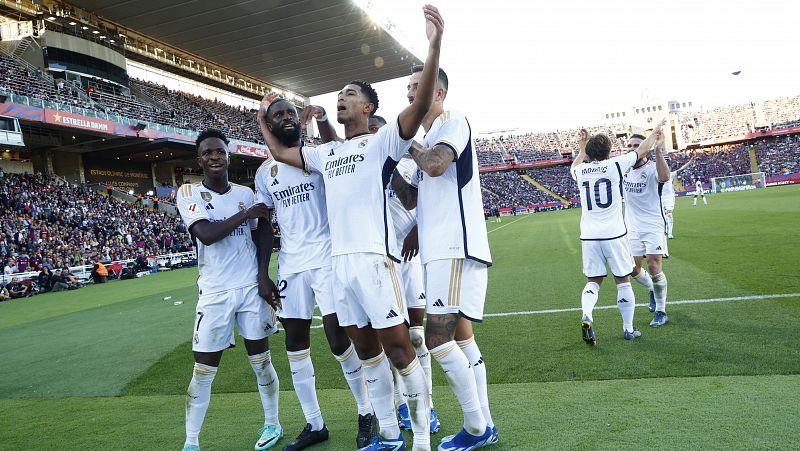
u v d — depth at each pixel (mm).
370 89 2881
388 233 2688
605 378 3514
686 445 2352
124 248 21547
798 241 9258
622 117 86438
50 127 22281
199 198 3148
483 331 5176
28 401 4379
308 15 31266
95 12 28672
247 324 3076
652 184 4785
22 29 25859
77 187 25484
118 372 5059
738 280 6363
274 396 3082
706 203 26812
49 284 16125
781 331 4141
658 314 4781
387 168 2641
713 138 59375
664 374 3467
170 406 3914
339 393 3893
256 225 3281
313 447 2879
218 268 3068
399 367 2564
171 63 35625
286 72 41750
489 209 51156
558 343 4492
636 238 4980
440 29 2303
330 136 3312
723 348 3867
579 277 8273
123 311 9547
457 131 2545
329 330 2924
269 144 3076
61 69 25969
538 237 17797
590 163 4559
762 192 33344
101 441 3236
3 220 18609
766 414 2619
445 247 2580
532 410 3031
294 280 3010
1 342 7488
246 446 3012
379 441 2697
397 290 2633
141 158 32344
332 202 2717
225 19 30719
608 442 2469
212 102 39625
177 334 6648
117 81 29172
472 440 2564
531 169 65438
